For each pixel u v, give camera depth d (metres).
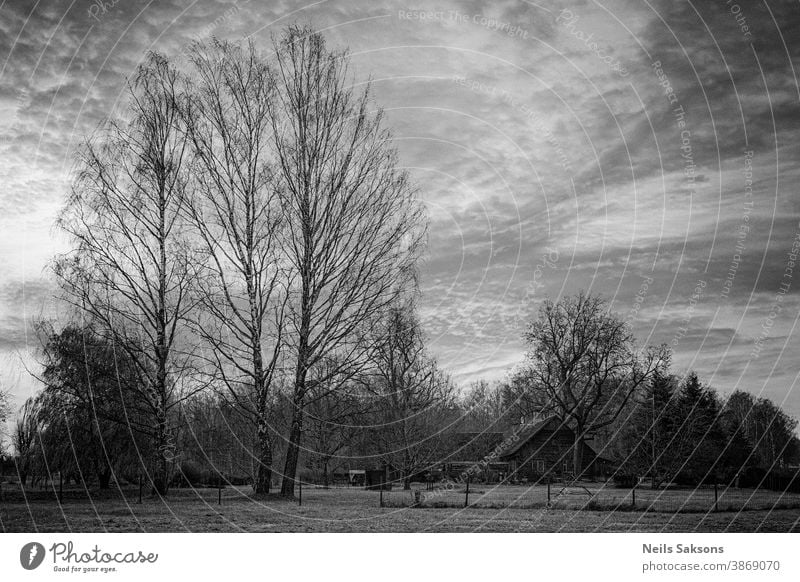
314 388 30.20
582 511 24.31
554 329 45.75
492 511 24.58
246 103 30.41
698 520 21.44
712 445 39.94
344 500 29.45
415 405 37.78
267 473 29.22
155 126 30.12
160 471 29.44
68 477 33.22
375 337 29.98
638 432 40.78
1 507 24.56
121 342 29.27
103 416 30.14
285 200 30.09
